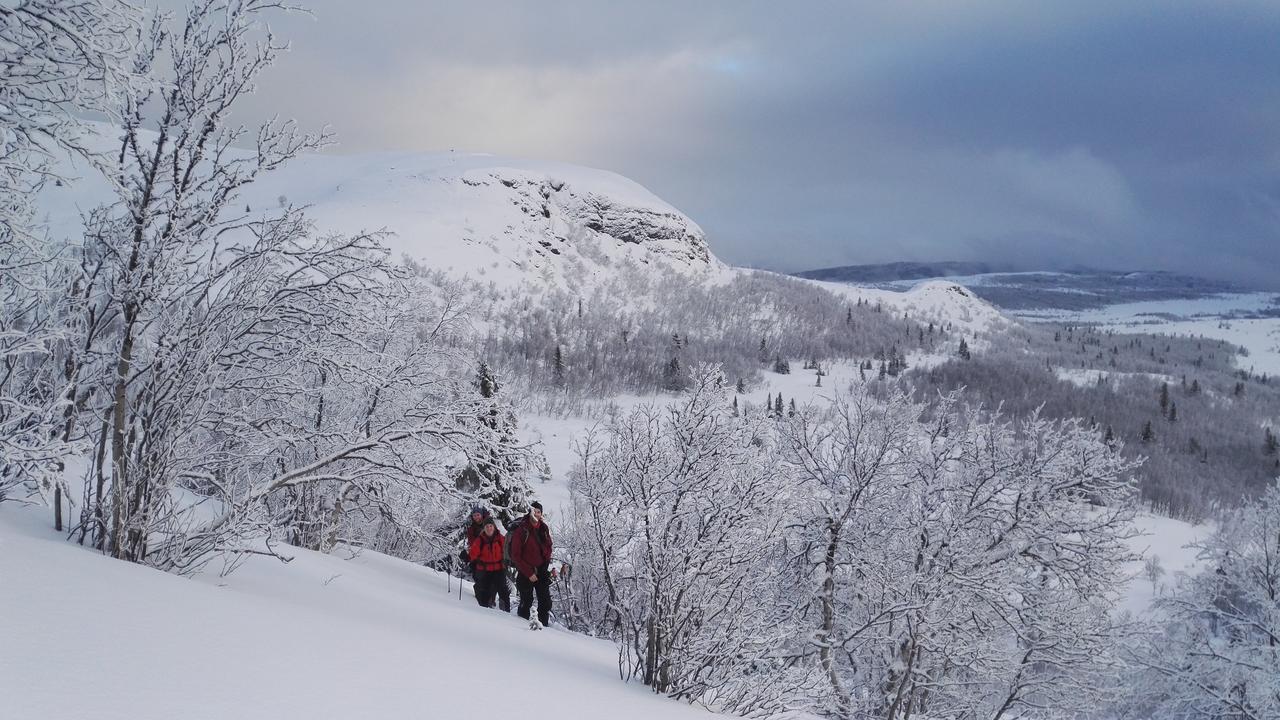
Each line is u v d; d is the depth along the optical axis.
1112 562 13.43
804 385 163.00
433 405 8.18
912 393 13.55
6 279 5.17
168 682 3.13
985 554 12.66
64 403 4.93
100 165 4.63
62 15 4.22
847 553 13.04
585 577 13.28
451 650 5.42
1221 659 17.75
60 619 3.60
